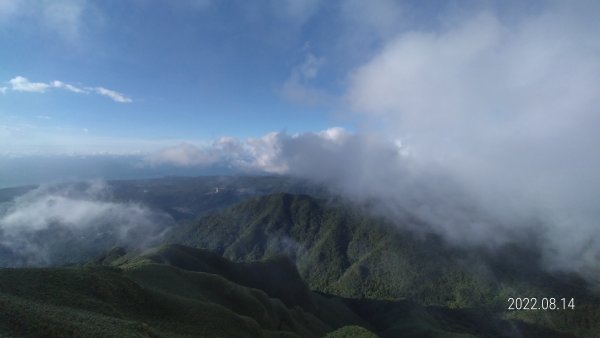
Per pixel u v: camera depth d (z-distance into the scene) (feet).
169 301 299.79
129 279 293.84
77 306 222.89
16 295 206.59
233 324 313.73
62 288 236.43
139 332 197.57
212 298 407.03
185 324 279.90
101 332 173.99
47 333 158.61
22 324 158.40
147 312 272.92
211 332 282.36
